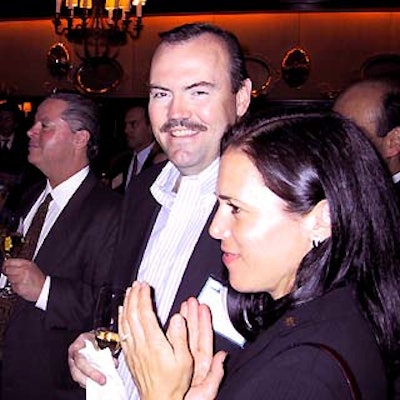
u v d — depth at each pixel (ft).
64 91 8.55
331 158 3.27
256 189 3.31
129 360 3.58
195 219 5.42
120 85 29.30
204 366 3.81
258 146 3.34
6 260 7.11
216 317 4.75
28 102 28.86
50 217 7.93
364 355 3.17
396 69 26.35
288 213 3.28
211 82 5.09
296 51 27.66
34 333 7.27
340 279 3.31
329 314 3.26
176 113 5.16
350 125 3.46
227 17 28.43
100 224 7.40
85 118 7.95
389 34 27.37
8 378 7.35
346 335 3.18
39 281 7.03
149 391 3.44
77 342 4.75
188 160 5.26
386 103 6.85
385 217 3.32
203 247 5.06
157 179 6.00
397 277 3.33
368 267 3.32
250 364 3.37
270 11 27.35
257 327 4.17
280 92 28.04
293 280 3.48
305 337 3.21
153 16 28.73
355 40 27.58
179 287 5.07
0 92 29.66
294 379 2.99
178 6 27.37
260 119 3.54
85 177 7.93
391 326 3.30
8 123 23.63
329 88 27.63
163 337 3.45
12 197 11.18
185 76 5.10
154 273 5.48
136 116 18.62
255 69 27.12
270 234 3.33
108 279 6.06
